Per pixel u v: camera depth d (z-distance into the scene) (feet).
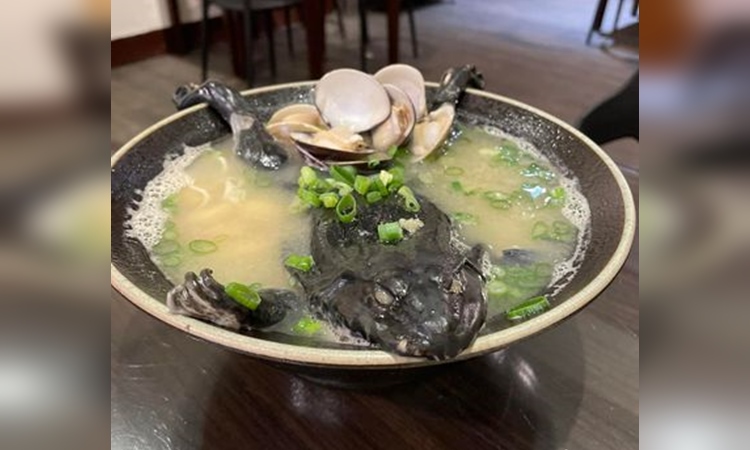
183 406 0.60
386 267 0.53
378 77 0.97
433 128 0.90
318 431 0.57
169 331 0.69
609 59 2.09
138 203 0.76
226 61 2.30
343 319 0.50
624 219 0.64
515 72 1.97
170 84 2.00
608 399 0.60
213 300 0.49
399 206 0.69
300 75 2.15
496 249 0.68
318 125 0.92
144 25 2.32
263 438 0.57
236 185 0.82
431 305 0.47
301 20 2.58
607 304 0.71
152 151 0.83
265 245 0.70
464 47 2.29
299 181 0.79
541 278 0.62
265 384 0.62
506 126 0.93
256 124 0.89
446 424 0.58
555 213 0.75
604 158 0.77
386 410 0.59
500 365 0.64
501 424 0.58
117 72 2.18
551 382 0.62
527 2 2.93
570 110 1.61
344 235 0.64
